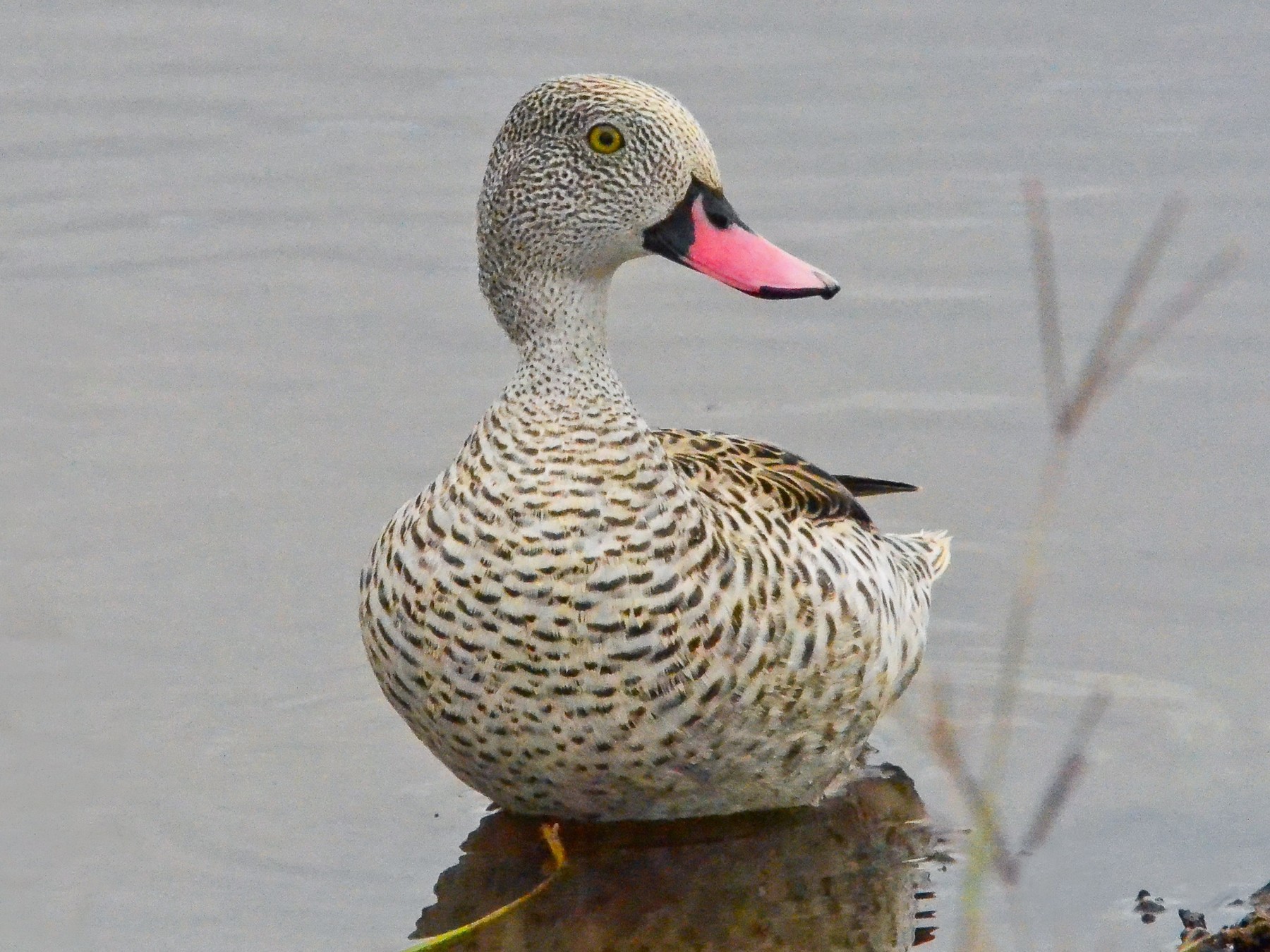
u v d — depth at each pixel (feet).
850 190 55.52
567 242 29.71
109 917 30.40
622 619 28.45
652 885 31.12
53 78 61.77
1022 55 62.03
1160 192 54.49
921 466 44.93
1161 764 34.65
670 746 29.58
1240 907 30.32
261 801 33.76
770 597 29.48
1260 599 39.52
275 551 41.70
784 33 63.52
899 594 33.09
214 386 48.03
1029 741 35.68
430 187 56.24
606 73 60.64
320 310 51.19
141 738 35.63
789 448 45.57
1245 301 50.01
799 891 31.04
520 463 28.68
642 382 48.26
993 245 52.95
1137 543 41.73
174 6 66.23
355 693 37.29
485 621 28.66
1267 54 61.62
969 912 25.53
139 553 41.60
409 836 32.71
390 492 43.78
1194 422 45.80
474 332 50.24
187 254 53.57
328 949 29.55
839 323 50.52
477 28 64.23
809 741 31.09
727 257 30.45
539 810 31.65
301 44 63.72
